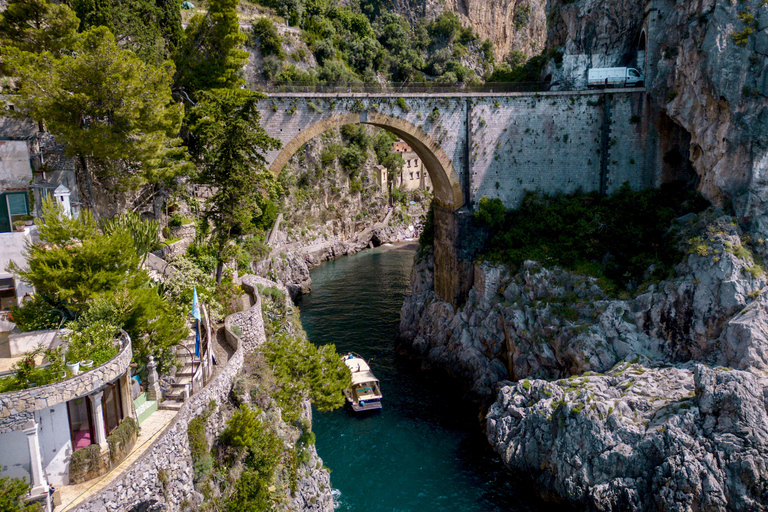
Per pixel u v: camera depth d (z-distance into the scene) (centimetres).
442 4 12706
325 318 6009
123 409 1755
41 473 1469
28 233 2259
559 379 3681
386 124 4466
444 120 4600
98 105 2698
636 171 4638
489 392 4194
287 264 6719
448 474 3425
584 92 4644
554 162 4753
